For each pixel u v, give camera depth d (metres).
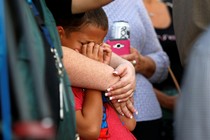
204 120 1.66
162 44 4.57
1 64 1.61
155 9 4.67
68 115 2.18
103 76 2.71
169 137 4.50
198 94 1.68
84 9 2.68
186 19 2.97
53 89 1.97
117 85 2.75
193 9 2.90
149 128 3.77
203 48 1.72
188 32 2.96
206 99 1.67
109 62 2.85
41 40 1.99
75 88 2.76
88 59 2.72
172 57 4.60
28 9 2.04
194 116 1.68
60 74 2.15
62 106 2.08
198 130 1.67
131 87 2.82
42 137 1.34
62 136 2.15
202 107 1.67
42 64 1.88
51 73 2.00
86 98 2.74
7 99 1.51
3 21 1.62
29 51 1.56
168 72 4.57
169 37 4.59
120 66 2.80
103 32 2.86
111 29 3.51
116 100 2.84
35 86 1.49
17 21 1.58
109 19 3.61
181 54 3.07
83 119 2.68
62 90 2.12
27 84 1.55
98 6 2.68
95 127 2.68
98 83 2.71
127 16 3.74
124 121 2.96
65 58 2.66
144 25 4.00
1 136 1.51
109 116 2.87
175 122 1.80
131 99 2.99
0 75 1.62
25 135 1.33
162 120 4.47
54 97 1.97
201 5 2.88
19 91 1.45
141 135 3.73
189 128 1.68
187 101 1.70
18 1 1.61
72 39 2.81
